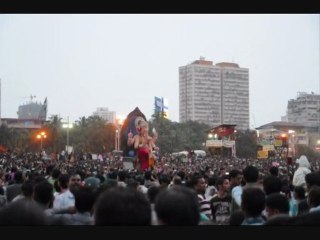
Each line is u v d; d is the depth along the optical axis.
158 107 120.06
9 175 17.16
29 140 103.69
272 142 70.75
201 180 9.95
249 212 5.34
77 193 5.94
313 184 8.10
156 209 3.18
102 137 105.75
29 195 7.90
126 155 29.98
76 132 107.12
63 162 38.38
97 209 3.07
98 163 40.31
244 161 59.72
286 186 10.62
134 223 3.02
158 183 13.27
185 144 115.50
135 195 3.10
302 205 7.88
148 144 30.66
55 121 107.25
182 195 3.23
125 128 30.23
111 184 7.73
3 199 10.62
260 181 10.06
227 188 9.01
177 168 33.16
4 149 69.50
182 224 3.12
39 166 30.23
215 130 86.75
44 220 3.06
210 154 84.75
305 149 102.31
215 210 8.87
